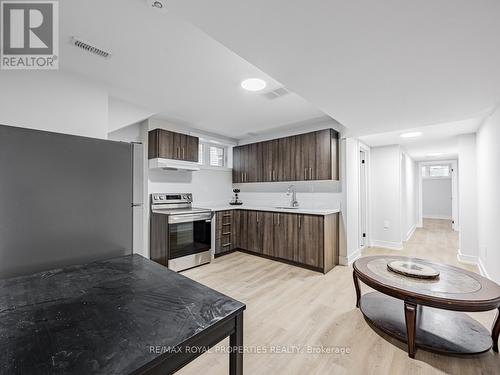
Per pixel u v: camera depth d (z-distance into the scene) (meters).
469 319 1.98
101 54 1.81
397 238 4.61
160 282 1.10
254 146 4.45
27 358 0.60
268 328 1.94
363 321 2.04
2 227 1.32
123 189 1.80
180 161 3.64
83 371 0.56
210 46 1.72
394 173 4.65
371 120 2.74
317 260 3.27
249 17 1.13
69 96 2.07
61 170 1.52
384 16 1.11
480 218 3.36
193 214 3.46
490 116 2.66
